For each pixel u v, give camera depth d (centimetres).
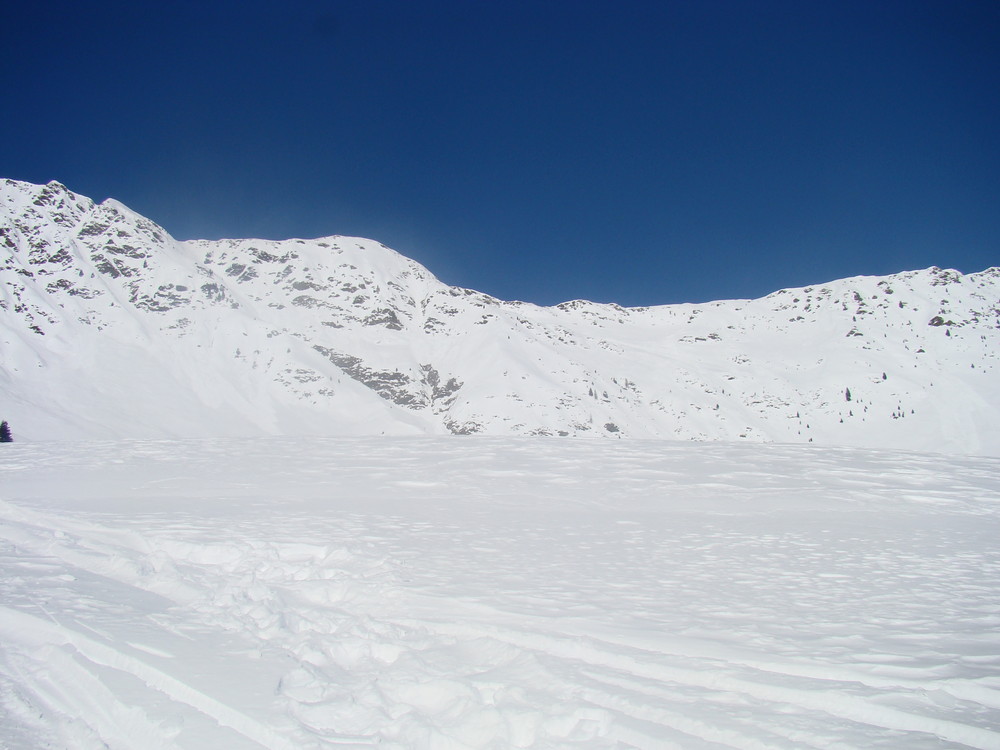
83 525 1264
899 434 13438
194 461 2355
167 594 838
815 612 748
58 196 15350
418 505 1552
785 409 15462
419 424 12950
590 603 778
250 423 10681
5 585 852
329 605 789
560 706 501
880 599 805
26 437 7806
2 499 1608
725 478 1984
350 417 12094
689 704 501
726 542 1166
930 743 440
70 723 507
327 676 580
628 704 502
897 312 19525
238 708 505
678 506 1571
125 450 2656
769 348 19862
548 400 13700
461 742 461
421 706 526
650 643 639
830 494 1731
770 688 530
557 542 1152
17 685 577
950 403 14175
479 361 15825
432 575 905
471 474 2056
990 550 1116
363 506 1528
